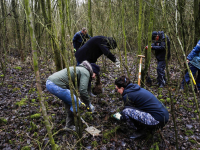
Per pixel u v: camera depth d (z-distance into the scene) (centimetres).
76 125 234
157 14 395
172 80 497
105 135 271
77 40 508
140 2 278
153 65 685
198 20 375
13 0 588
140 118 251
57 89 253
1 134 268
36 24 541
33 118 313
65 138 264
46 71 565
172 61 632
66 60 200
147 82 483
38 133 274
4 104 365
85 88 263
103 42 398
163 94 415
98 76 363
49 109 344
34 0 582
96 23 530
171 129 286
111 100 392
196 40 392
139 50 317
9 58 683
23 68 616
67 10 191
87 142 260
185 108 348
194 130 283
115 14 377
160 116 245
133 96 256
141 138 268
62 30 195
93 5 507
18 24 644
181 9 350
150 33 280
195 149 242
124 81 265
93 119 318
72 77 262
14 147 247
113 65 670
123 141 262
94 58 424
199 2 363
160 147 248
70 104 264
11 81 494
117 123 305
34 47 125
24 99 387
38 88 133
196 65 384
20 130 283
